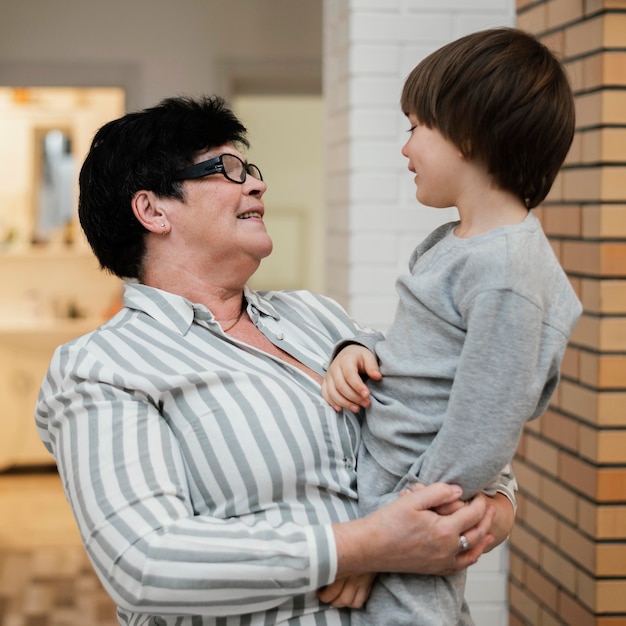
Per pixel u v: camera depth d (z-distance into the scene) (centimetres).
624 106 244
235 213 167
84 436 145
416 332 143
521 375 130
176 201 166
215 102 173
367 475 151
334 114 339
